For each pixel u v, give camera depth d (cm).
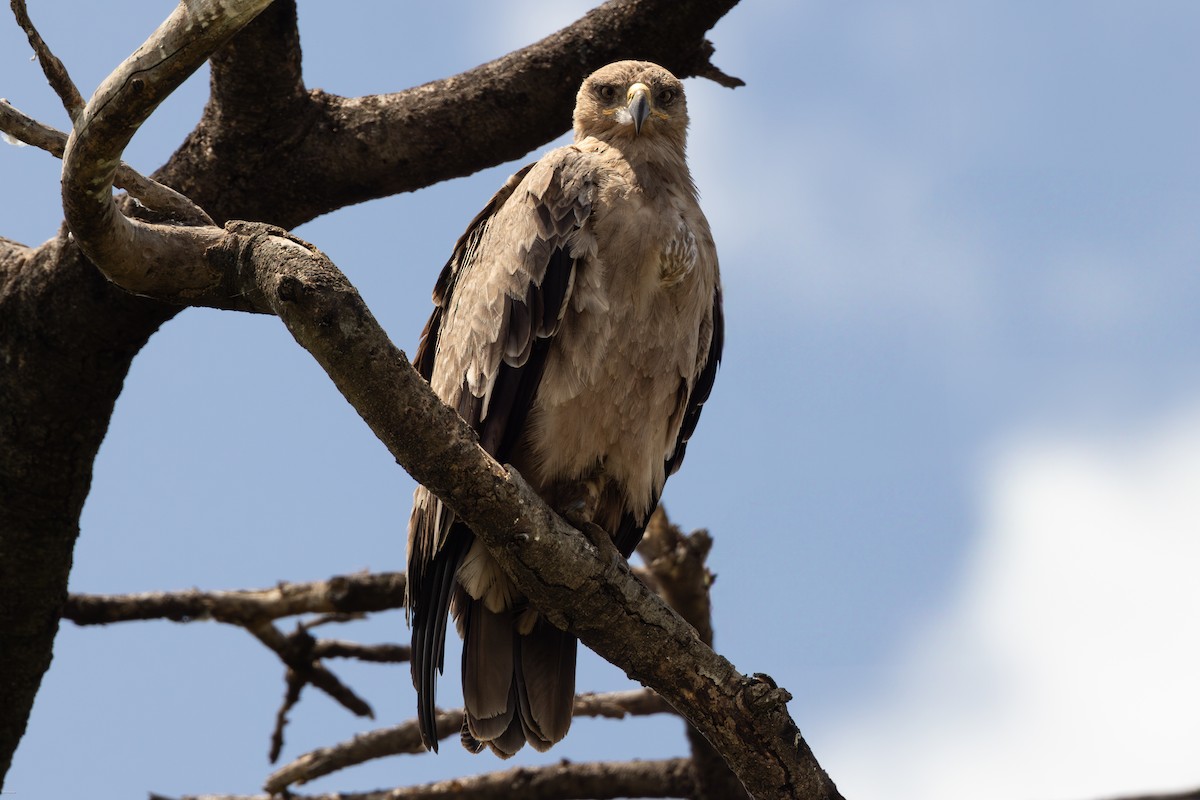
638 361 1033
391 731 1382
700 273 1048
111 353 1104
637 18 1185
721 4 1180
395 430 730
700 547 1281
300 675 1386
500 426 1017
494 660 1023
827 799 837
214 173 1145
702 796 1345
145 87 654
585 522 1035
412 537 1035
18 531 1136
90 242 741
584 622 827
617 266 1019
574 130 1180
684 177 1134
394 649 1416
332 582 1371
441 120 1166
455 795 1368
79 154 688
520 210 1052
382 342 701
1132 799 1345
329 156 1153
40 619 1174
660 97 1139
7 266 1095
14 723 1211
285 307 692
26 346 1098
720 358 1145
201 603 1352
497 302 1029
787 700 823
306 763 1378
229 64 1079
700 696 827
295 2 1066
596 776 1364
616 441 1055
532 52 1186
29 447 1117
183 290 781
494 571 999
